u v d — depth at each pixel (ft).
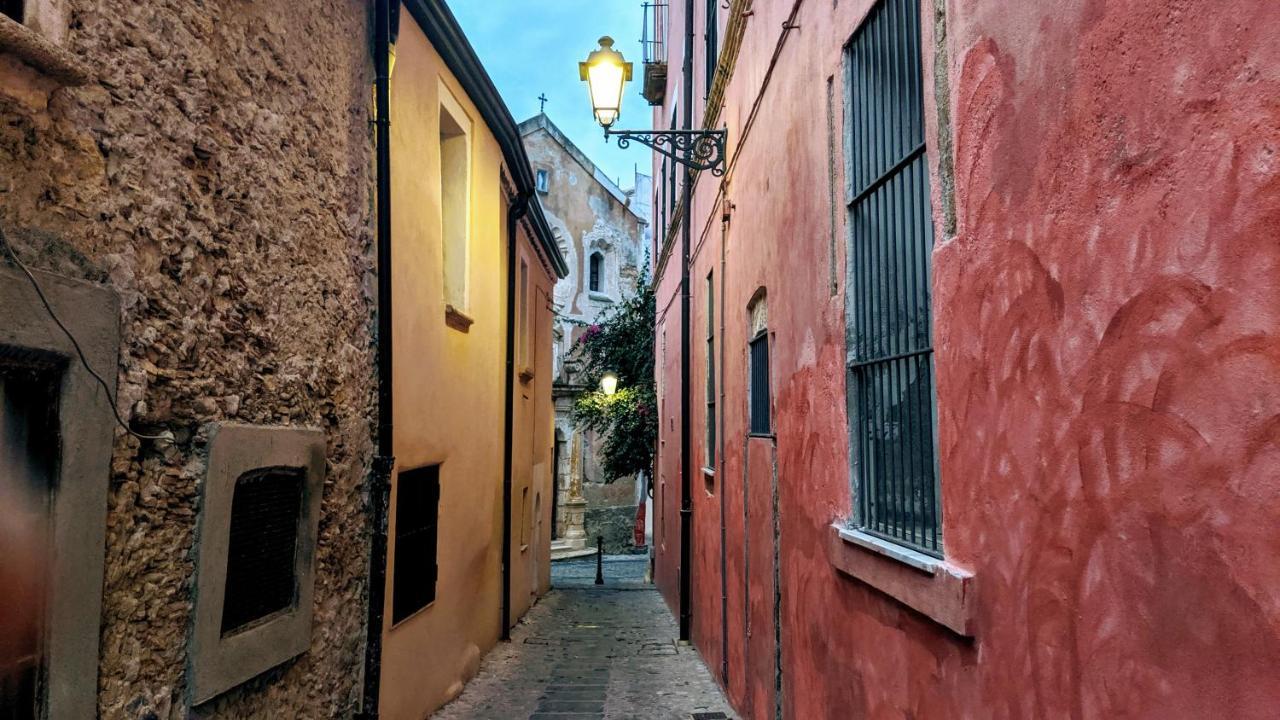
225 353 10.59
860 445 12.09
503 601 32.81
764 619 18.49
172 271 9.55
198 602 9.73
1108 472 5.79
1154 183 5.28
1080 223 6.14
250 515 11.23
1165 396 5.17
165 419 9.39
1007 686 7.26
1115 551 5.70
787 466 16.28
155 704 9.08
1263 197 4.37
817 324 13.97
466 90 24.06
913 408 10.23
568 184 101.24
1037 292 6.78
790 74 16.37
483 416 27.78
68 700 7.82
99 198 8.40
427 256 20.22
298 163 12.71
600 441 95.35
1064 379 6.37
